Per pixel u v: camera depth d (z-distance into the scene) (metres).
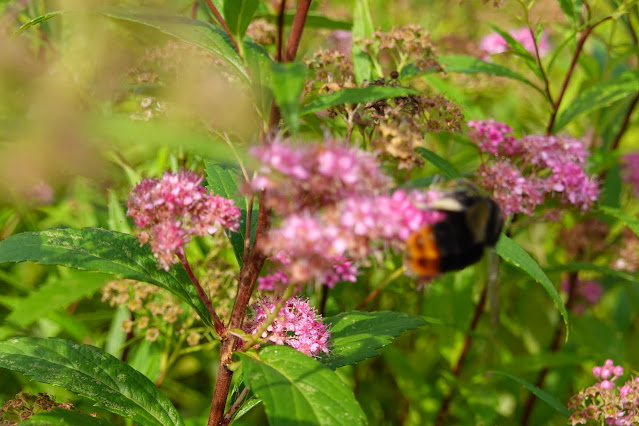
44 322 0.57
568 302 0.66
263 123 0.46
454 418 0.63
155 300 0.56
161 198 0.45
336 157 0.43
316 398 0.44
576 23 0.57
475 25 0.81
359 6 0.56
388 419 0.63
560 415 0.63
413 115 0.49
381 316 0.51
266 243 0.43
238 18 0.45
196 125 0.48
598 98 0.59
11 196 0.57
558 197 0.57
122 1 0.53
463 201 0.46
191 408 0.61
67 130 0.41
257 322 0.47
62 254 0.46
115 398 0.48
